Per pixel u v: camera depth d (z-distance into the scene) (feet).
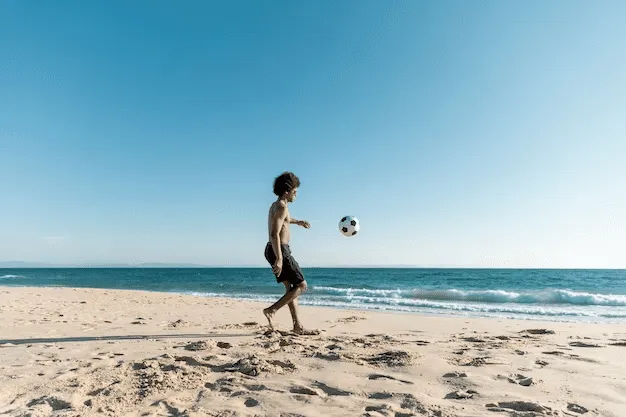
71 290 55.83
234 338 15.65
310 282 127.54
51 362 11.76
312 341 14.52
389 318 25.63
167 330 18.43
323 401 8.07
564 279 148.66
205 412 7.47
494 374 9.87
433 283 123.54
